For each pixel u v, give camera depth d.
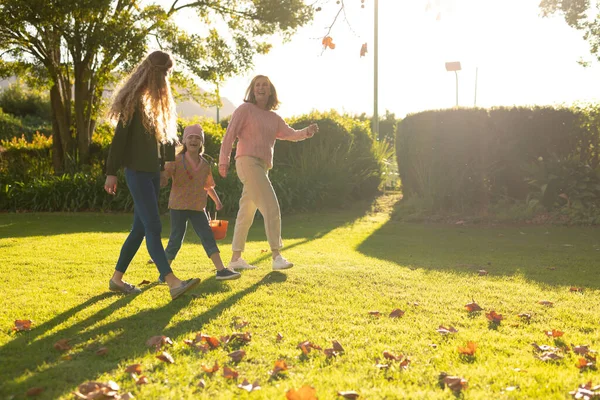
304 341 3.26
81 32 13.50
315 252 6.94
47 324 3.55
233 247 5.55
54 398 2.42
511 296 4.52
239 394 2.50
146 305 4.04
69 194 12.98
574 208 10.01
